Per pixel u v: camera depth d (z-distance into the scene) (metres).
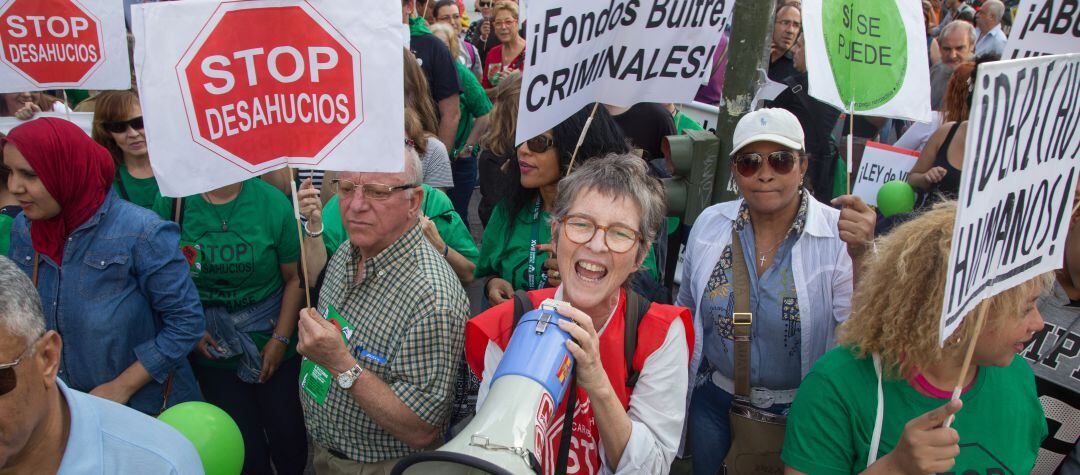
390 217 2.30
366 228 2.30
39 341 1.45
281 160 2.19
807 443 1.88
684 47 3.02
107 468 1.55
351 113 2.14
